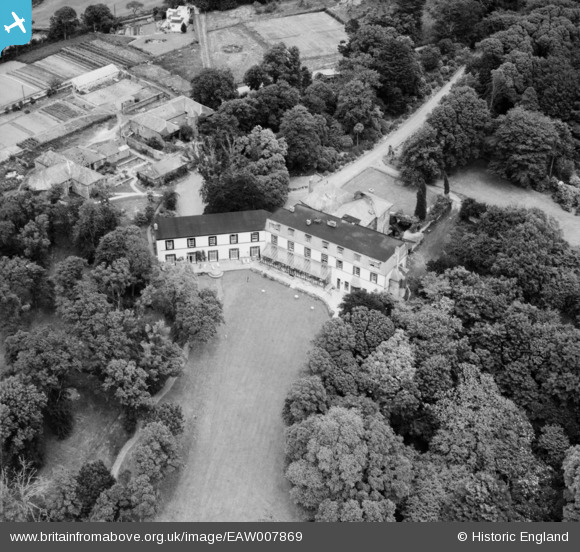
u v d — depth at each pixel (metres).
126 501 174.88
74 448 195.38
